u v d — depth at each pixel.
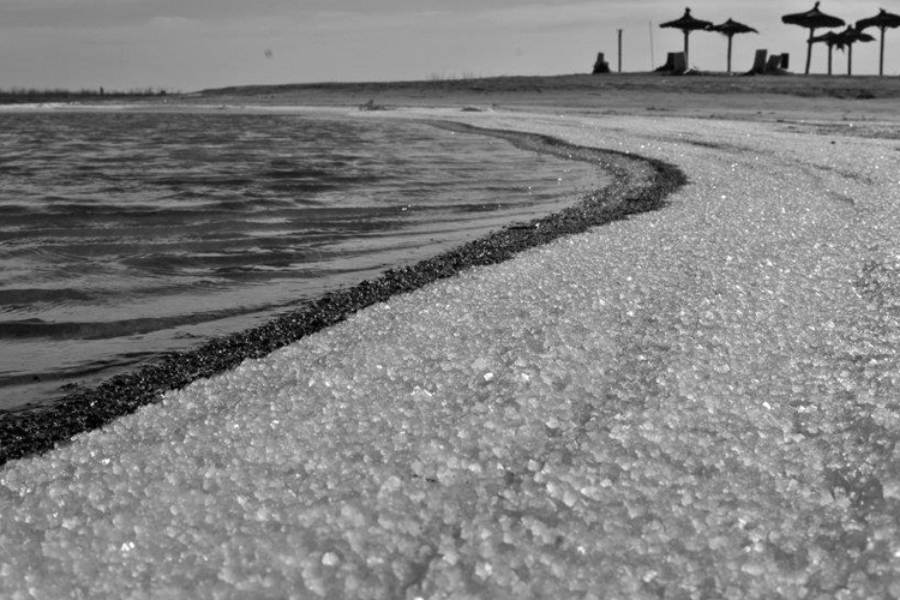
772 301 5.34
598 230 8.72
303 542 2.63
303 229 9.95
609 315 5.21
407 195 12.75
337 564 2.50
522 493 2.87
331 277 7.62
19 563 2.75
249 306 6.71
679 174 13.79
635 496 2.83
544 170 16.03
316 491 3.00
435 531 2.66
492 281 6.52
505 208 11.40
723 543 2.54
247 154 20.69
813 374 4.02
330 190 13.38
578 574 2.40
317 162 18.28
